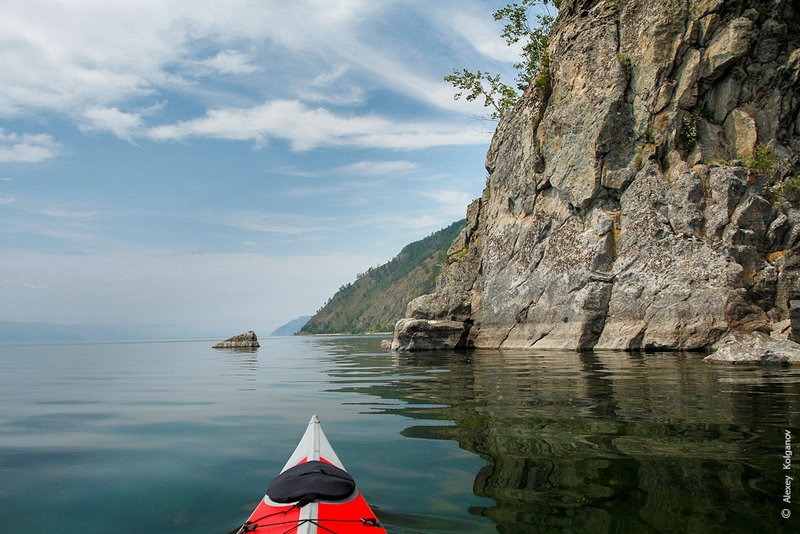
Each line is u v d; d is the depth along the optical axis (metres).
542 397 8.68
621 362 14.52
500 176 27.77
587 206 22.05
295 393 10.60
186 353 32.19
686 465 4.81
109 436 6.89
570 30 24.14
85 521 4.06
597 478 4.55
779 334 15.75
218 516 4.12
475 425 6.74
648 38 21.52
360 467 5.13
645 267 19.75
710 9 20.66
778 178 19.72
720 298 17.61
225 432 6.99
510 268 25.09
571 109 23.05
